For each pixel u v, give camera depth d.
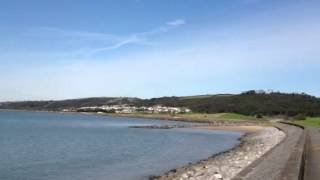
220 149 55.78
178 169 33.44
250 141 67.31
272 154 24.56
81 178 30.88
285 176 14.00
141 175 31.95
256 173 15.39
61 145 60.72
